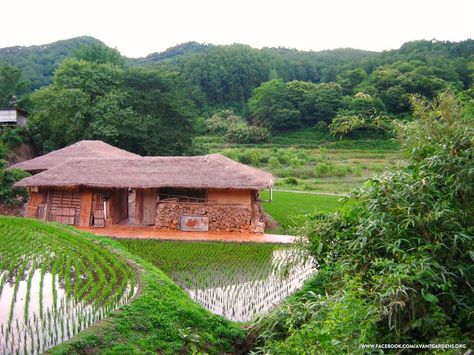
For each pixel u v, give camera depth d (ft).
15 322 25.38
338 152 179.73
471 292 19.63
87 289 31.71
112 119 110.93
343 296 18.71
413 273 18.33
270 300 33.91
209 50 353.10
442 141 21.83
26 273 35.47
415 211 20.08
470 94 26.32
